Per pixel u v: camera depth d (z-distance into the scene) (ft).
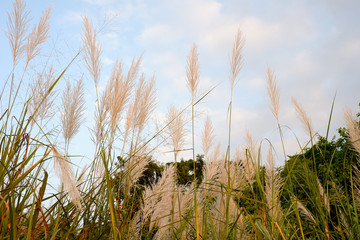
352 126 11.19
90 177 9.66
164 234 10.73
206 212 9.81
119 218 8.65
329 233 9.96
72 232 7.55
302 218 11.75
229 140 9.43
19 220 7.29
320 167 12.21
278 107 11.39
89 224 8.55
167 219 10.92
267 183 11.20
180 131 11.17
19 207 7.38
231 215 10.14
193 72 9.82
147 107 10.55
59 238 7.46
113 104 9.68
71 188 5.68
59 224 7.84
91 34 9.60
